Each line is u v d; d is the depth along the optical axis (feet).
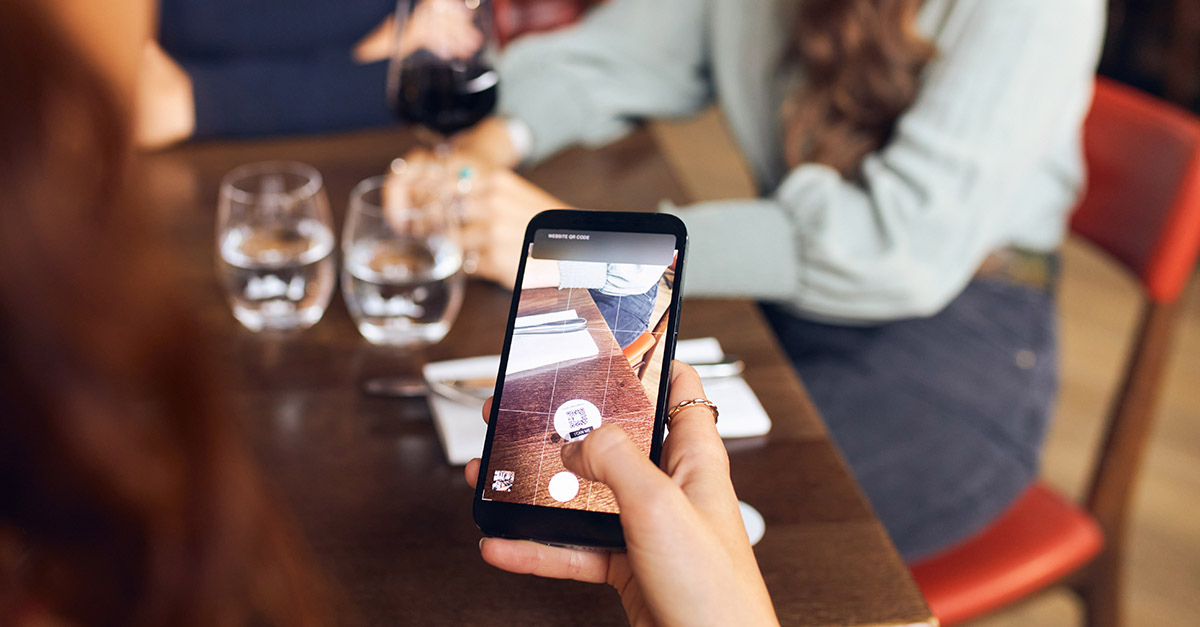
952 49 3.75
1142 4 9.29
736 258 3.54
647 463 1.54
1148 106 3.77
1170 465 6.55
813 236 3.58
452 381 2.48
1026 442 3.82
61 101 0.58
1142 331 3.74
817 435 2.41
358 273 2.64
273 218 2.71
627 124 4.62
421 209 2.68
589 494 1.72
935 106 3.70
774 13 4.48
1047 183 4.06
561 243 1.86
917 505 3.53
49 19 0.57
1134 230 3.75
